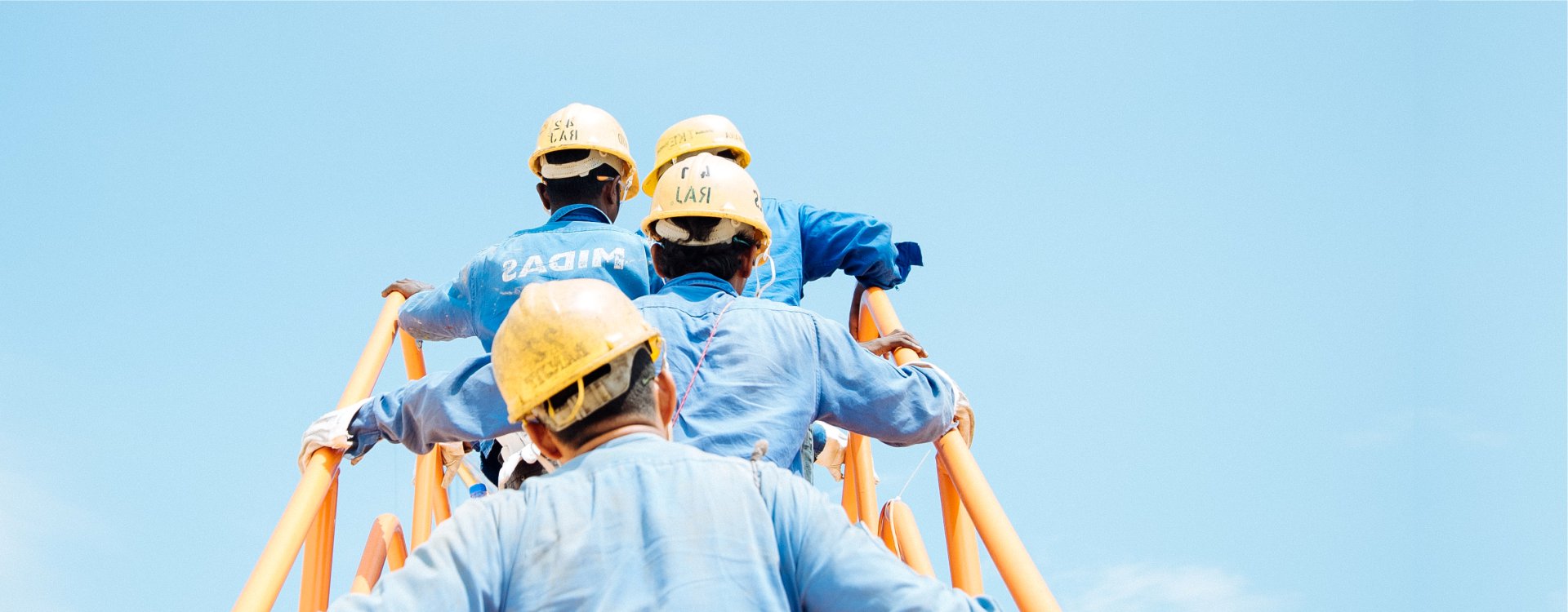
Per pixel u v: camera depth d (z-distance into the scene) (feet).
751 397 12.10
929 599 8.00
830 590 8.18
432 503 18.57
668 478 8.47
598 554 8.15
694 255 13.79
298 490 13.23
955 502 14.35
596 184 16.90
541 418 9.03
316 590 14.47
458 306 16.65
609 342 8.91
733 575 8.09
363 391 15.51
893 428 13.01
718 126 20.70
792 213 19.97
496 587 8.15
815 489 8.80
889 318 18.24
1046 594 11.81
